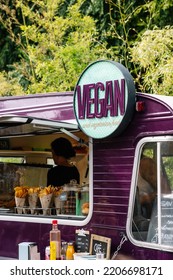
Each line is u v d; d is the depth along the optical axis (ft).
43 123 18.45
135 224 17.70
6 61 43.65
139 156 17.69
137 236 17.62
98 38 38.24
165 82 30.45
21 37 42.01
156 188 17.30
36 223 20.10
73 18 35.88
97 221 18.58
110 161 18.37
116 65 17.88
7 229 20.85
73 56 34.04
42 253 19.89
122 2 37.58
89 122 18.49
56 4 36.50
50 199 20.31
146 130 17.56
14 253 20.61
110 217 18.25
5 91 38.83
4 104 22.12
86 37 34.71
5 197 23.21
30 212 20.80
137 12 36.55
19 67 40.06
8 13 40.63
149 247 17.25
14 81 40.16
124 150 18.03
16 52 42.93
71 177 21.40
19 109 21.53
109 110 17.99
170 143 17.07
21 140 25.18
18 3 37.91
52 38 36.06
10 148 25.14
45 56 36.91
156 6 35.76
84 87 18.66
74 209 19.93
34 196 20.62
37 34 37.29
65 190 20.17
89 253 18.43
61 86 34.50
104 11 38.22
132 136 17.85
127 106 17.54
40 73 35.45
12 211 21.43
